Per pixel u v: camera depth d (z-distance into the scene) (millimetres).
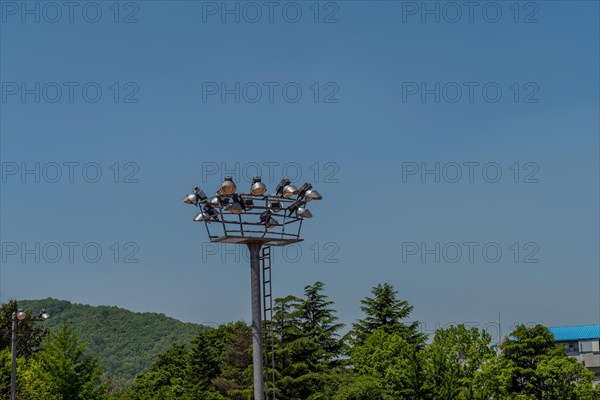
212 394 89500
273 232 26703
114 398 73000
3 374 70188
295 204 26859
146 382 110750
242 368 90125
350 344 98562
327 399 73438
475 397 70000
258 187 25938
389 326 96438
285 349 73812
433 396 72500
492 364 71875
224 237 26203
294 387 73625
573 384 76562
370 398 70812
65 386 63531
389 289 100125
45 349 66188
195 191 26203
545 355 78312
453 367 71750
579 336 109312
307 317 87062
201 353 104188
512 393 75188
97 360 65938
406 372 73375
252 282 26938
